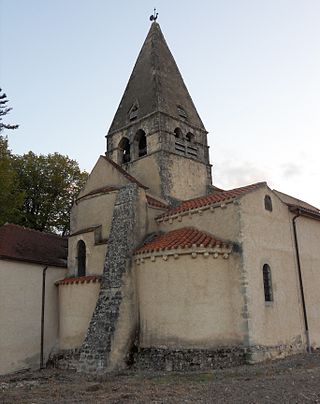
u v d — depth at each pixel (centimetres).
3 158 3127
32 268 2061
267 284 1828
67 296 2059
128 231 1917
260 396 998
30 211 3706
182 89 2895
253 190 1892
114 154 2752
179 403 980
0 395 1234
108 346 1659
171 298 1688
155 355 1669
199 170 2694
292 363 1548
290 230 2100
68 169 3947
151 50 2894
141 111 2694
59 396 1183
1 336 1852
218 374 1388
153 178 2470
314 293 2134
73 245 2198
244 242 1725
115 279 1819
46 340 2033
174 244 1733
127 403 1020
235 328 1636
